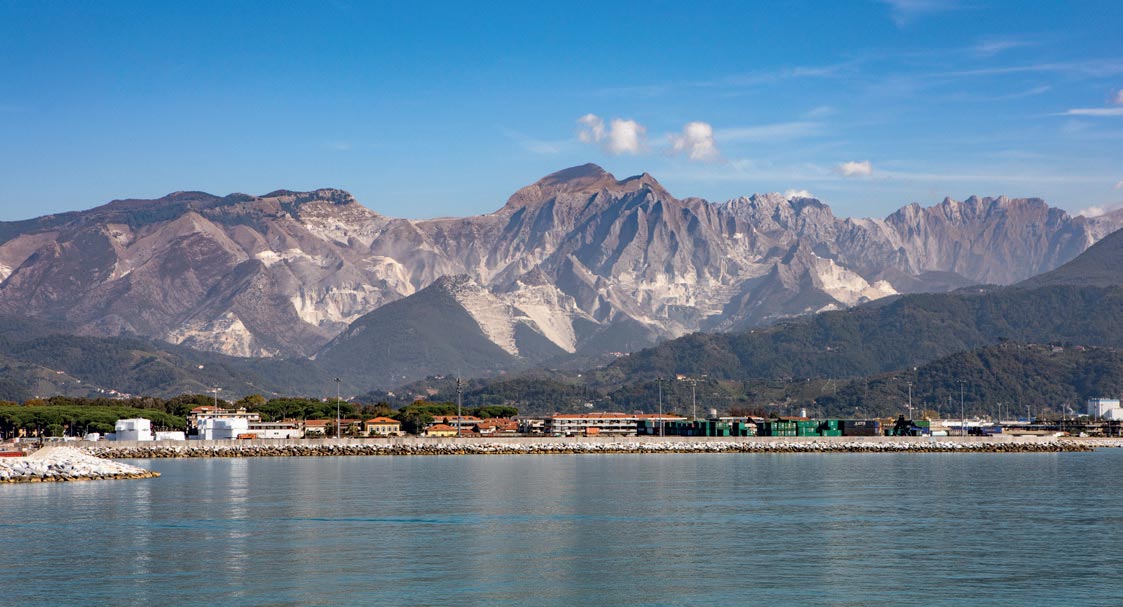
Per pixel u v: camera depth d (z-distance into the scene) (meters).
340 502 180.38
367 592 109.06
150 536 141.25
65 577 115.31
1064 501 186.50
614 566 122.19
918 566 122.38
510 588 111.19
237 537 141.00
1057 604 104.81
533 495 193.75
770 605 104.56
